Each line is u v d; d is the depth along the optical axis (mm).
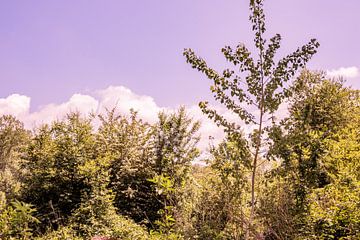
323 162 6398
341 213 5707
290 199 6273
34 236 10820
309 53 5508
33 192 13164
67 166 12969
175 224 7230
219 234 6887
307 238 5719
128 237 9781
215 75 5816
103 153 14961
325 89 14719
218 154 6715
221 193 7836
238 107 5812
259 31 5820
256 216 6641
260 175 7039
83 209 11094
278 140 5539
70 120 14672
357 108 15492
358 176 7074
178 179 12531
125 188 14242
